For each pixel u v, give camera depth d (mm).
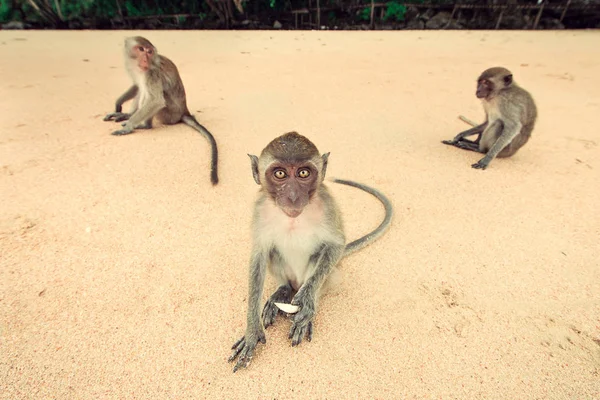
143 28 2920
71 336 419
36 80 1355
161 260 532
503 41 2379
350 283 498
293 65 1688
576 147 901
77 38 2320
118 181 720
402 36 2607
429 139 940
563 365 392
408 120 1054
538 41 2367
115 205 648
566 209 653
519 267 524
